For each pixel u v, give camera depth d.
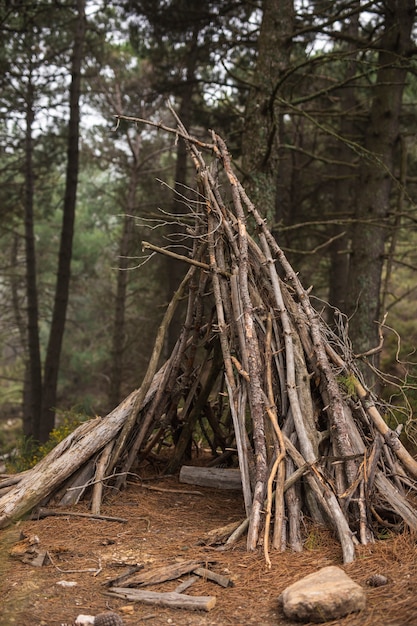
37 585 3.55
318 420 4.58
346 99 14.02
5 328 24.73
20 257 26.50
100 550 4.06
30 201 18.17
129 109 18.72
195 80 13.38
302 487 4.24
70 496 4.86
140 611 3.26
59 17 15.19
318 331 4.72
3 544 4.18
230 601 3.33
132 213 18.88
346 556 3.66
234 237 5.05
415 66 8.52
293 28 8.78
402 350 13.70
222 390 6.15
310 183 16.53
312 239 16.69
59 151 18.09
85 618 3.10
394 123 10.00
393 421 6.13
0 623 3.10
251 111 8.35
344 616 3.07
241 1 11.02
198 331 5.42
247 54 13.73
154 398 5.38
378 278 9.93
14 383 31.83
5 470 7.77
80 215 29.56
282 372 4.60
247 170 8.27
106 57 17.88
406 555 3.66
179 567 3.65
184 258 4.96
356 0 8.05
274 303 4.89
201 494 5.22
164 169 19.55
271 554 3.82
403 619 2.97
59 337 14.08
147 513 4.77
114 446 5.18
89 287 24.95
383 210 9.96
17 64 15.58
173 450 6.46
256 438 4.29
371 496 4.16
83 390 27.03
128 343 19.81
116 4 12.94
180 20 12.28
